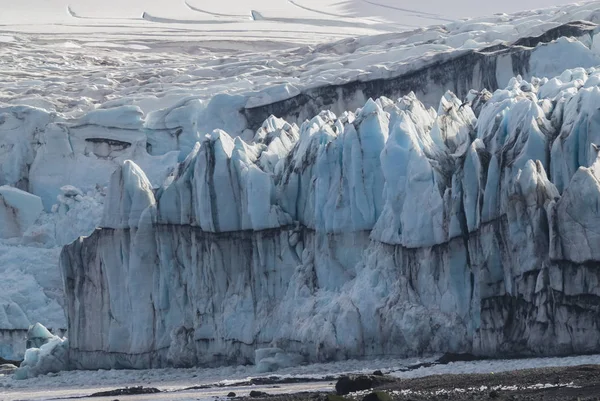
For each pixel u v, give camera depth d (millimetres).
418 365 168125
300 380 168750
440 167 180125
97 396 176250
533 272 162625
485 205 169000
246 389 165625
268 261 199000
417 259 178500
